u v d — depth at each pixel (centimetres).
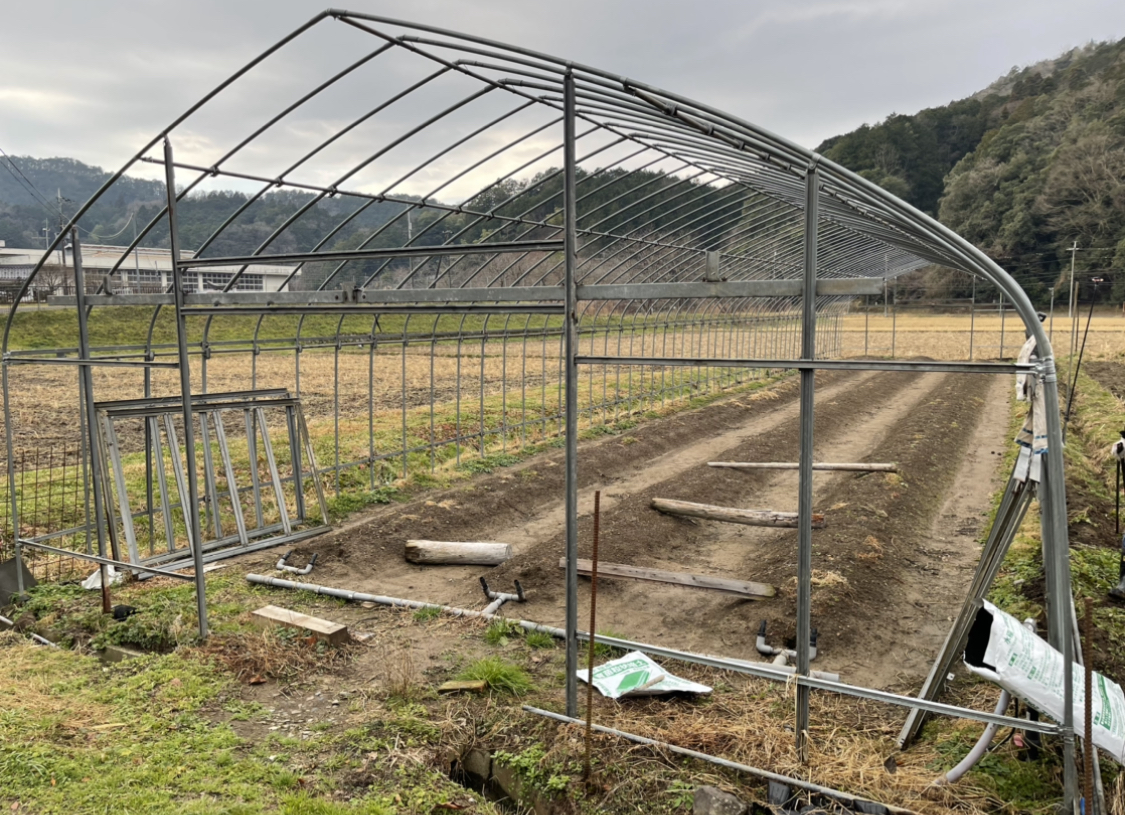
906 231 539
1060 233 5291
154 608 712
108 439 841
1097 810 400
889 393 2709
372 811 434
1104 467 1348
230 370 2761
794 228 1673
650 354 2817
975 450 1700
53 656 638
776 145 448
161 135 659
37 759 472
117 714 538
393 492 1155
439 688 575
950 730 517
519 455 1430
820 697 574
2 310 3164
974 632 427
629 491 1280
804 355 436
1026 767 457
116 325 3080
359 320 2670
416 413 1811
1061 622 382
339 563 882
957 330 5053
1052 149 5638
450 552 892
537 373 2711
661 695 564
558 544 927
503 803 487
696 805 427
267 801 442
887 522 1026
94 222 9194
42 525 988
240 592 788
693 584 754
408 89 691
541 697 564
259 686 588
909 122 6184
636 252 1480
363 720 536
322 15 549
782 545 941
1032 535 935
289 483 1142
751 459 1502
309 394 2175
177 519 1039
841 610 730
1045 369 378
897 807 418
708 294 466
